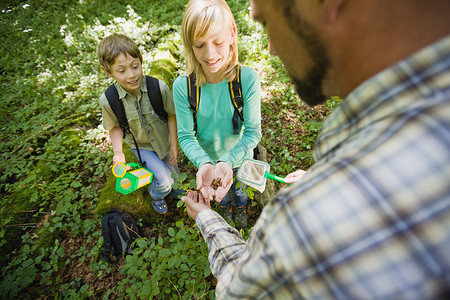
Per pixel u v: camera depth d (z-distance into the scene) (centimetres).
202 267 192
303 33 42
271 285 37
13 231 261
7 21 770
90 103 420
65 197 276
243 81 162
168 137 245
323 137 44
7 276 223
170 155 259
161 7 641
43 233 258
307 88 53
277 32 46
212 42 138
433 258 24
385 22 33
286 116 351
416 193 25
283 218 35
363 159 30
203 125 183
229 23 140
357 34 36
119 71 191
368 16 34
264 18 48
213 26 131
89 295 214
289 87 379
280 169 275
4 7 859
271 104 369
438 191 24
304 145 309
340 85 45
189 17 134
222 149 199
